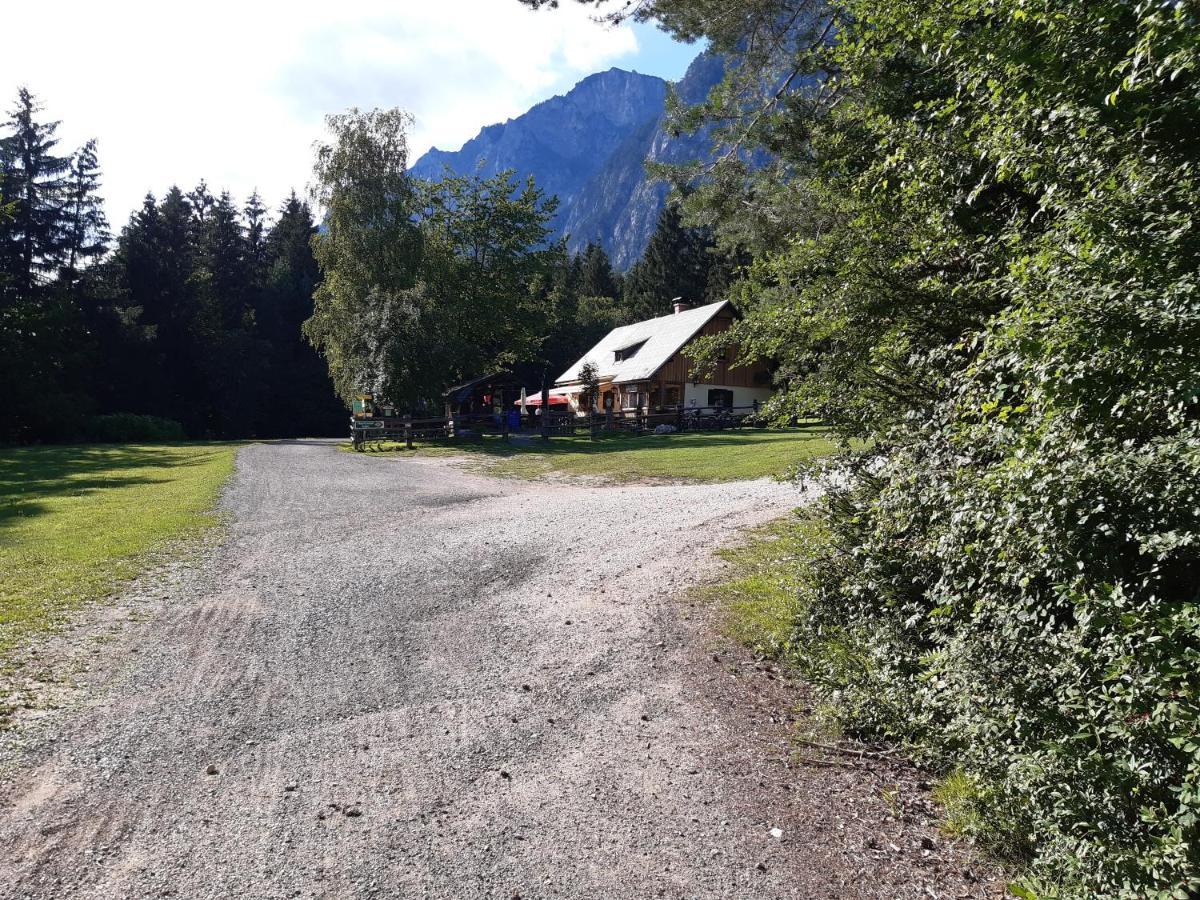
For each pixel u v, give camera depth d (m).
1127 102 3.36
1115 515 2.95
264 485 16.62
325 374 60.62
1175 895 2.38
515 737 4.63
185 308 53.28
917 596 4.89
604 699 5.19
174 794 3.94
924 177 4.83
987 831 3.38
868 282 5.30
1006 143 3.86
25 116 46.75
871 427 5.48
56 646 6.18
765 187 10.63
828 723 4.69
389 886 3.20
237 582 8.20
